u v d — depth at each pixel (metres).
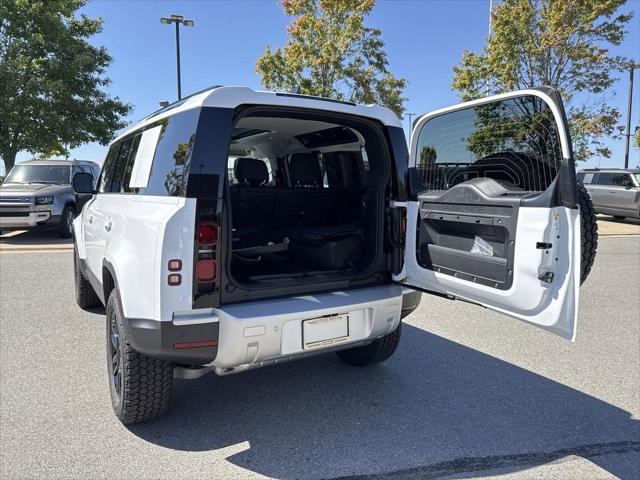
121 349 2.85
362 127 3.33
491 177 3.03
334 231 3.44
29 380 3.62
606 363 4.17
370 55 15.20
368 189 3.40
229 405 3.34
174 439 2.88
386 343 3.75
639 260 9.65
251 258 3.69
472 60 14.87
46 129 18.09
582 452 2.80
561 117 2.33
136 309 2.62
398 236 3.31
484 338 4.78
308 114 2.99
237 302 2.70
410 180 3.38
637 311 5.92
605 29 12.59
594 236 2.68
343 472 2.59
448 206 3.00
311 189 4.10
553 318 2.35
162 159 2.80
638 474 2.61
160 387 2.86
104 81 19.72
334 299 2.96
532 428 3.07
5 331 4.72
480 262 2.76
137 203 2.94
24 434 2.89
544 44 12.74
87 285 5.30
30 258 8.77
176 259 2.47
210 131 2.56
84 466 2.59
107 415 3.14
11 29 17.39
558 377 3.87
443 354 4.35
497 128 2.93
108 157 4.62
